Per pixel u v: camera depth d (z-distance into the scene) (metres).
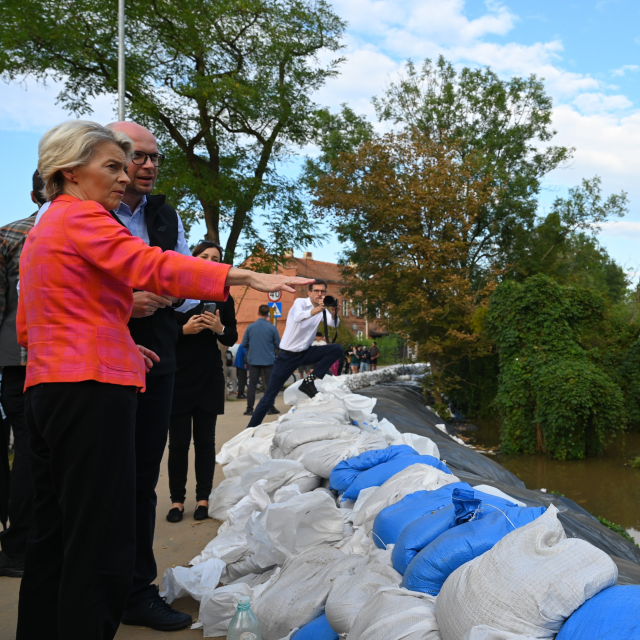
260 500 3.67
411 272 18.11
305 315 7.05
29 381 1.87
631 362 17.81
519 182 25.11
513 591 1.67
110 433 1.87
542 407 14.14
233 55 16.66
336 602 2.23
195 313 4.46
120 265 1.84
